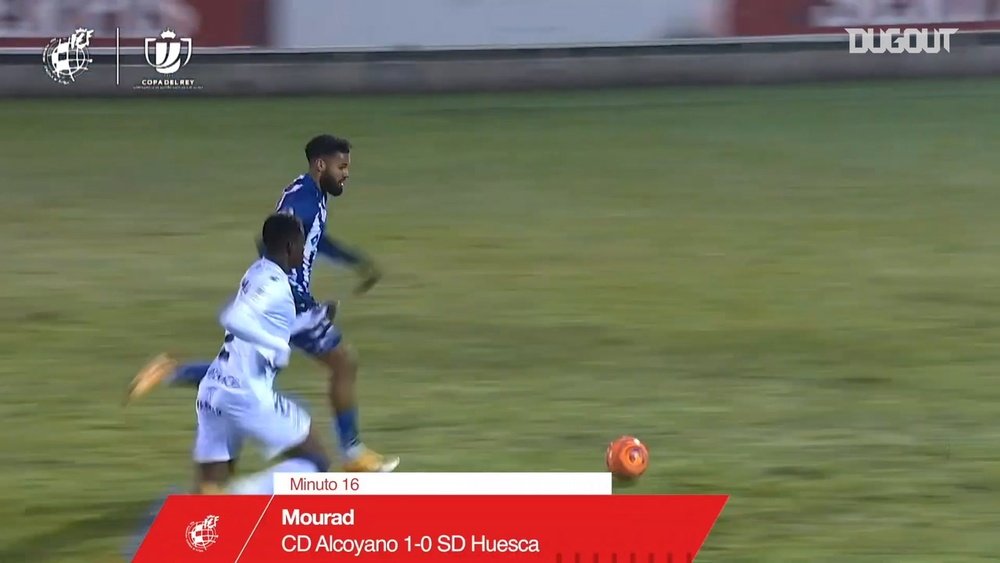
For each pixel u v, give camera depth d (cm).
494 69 8994
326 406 3238
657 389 3331
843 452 2862
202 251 4953
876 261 4788
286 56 8806
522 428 3028
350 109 8306
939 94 8694
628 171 6569
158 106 8338
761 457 2828
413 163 6756
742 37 9169
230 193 6022
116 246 5031
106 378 3428
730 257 4869
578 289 4406
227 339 2319
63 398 3256
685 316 4053
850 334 3841
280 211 2611
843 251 4950
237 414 2278
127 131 7525
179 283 4481
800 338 3803
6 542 2386
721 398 3259
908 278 4531
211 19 8712
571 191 6116
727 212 5669
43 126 7656
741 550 2342
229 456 2333
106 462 2805
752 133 7538
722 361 3578
